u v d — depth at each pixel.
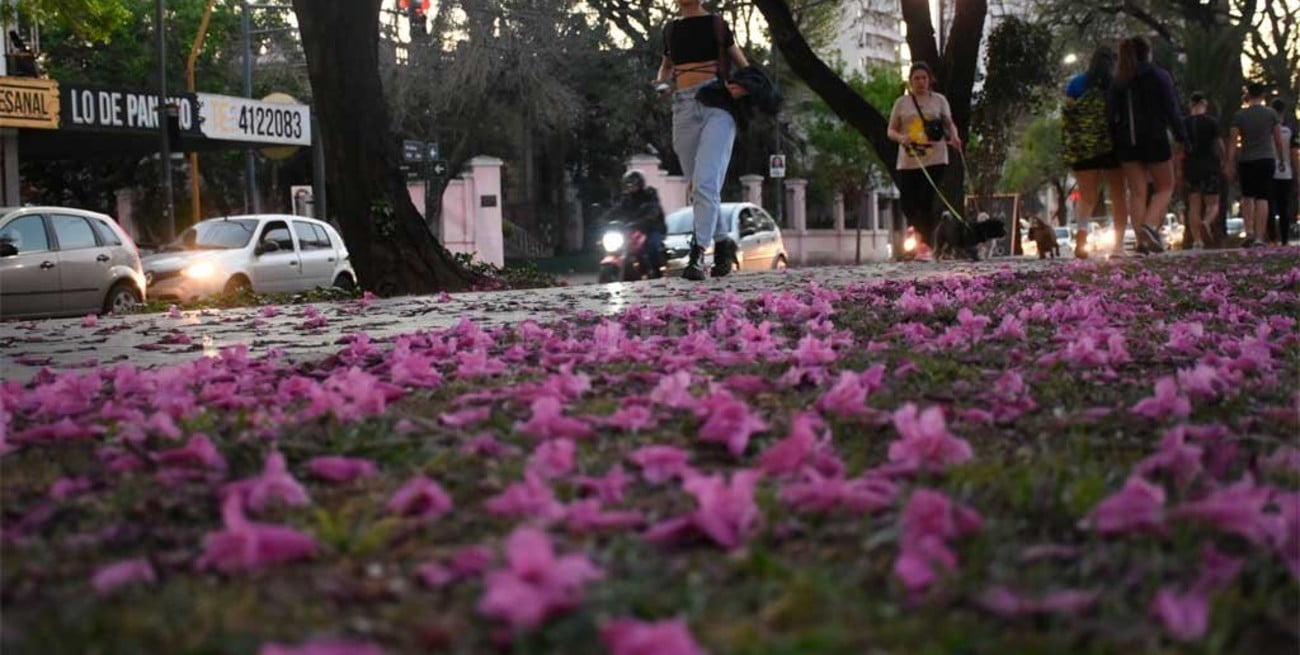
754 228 21.11
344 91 12.47
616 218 15.26
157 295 16.31
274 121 29.97
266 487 2.32
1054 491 2.32
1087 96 13.88
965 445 2.53
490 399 3.49
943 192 17.86
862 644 1.61
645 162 35.00
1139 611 1.73
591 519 2.08
